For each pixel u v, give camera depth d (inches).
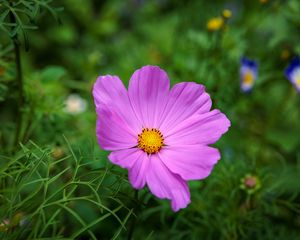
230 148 14.9
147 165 8.0
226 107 14.6
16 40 8.7
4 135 12.2
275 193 12.1
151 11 24.6
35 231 7.4
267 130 17.1
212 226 11.6
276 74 17.9
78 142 12.1
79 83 16.8
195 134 8.4
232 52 17.1
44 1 8.8
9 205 7.6
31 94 11.8
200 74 15.9
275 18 18.5
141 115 8.6
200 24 19.5
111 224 12.8
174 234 12.2
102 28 23.3
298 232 13.4
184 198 7.6
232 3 22.1
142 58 19.1
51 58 21.8
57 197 11.1
